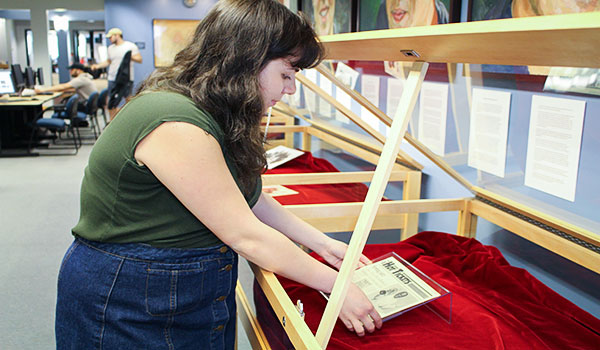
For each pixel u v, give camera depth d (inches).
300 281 40.2
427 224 89.8
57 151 282.4
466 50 30.7
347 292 40.7
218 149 35.4
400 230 81.1
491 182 66.4
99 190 37.6
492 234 69.1
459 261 60.5
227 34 34.5
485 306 49.6
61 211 167.3
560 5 52.3
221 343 42.6
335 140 117.8
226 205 35.9
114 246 38.0
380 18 99.6
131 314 38.0
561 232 55.6
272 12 34.9
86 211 39.1
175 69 37.2
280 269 38.9
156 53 396.2
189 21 394.6
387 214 74.0
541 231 57.2
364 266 54.1
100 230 38.2
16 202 177.6
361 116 91.9
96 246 38.7
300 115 140.5
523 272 56.4
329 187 91.7
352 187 91.4
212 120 35.4
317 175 93.0
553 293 52.3
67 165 243.6
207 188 34.7
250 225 37.2
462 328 45.8
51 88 327.0
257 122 37.9
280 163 111.6
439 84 71.1
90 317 38.7
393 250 65.0
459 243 66.1
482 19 68.2
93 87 340.5
